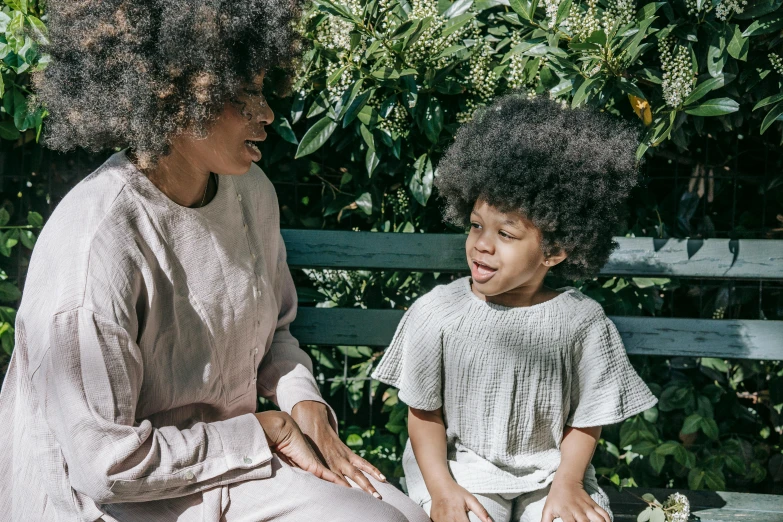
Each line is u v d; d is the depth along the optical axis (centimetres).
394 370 196
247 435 155
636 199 268
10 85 232
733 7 210
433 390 187
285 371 187
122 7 142
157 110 146
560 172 170
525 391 182
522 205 169
